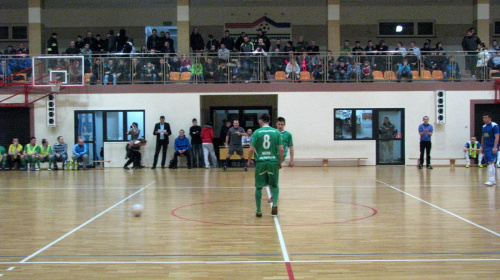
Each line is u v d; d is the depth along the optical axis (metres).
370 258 6.11
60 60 20.77
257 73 21.03
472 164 20.91
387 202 10.77
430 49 22.72
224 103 23.41
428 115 21.00
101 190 13.14
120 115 21.11
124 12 26.88
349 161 21.11
